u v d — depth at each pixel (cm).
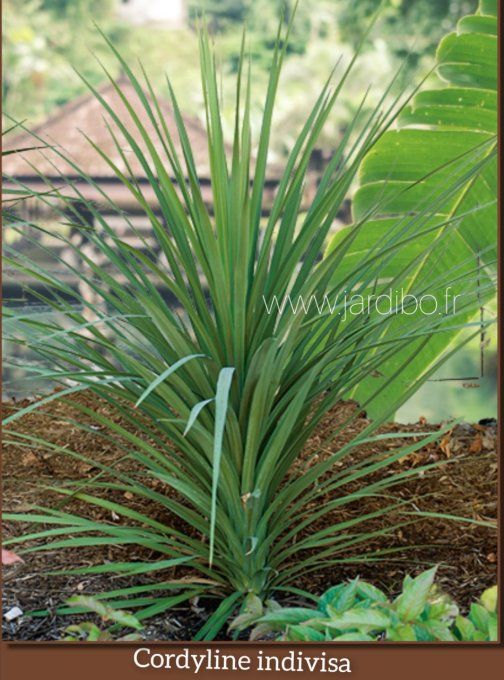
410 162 369
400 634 188
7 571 249
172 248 207
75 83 1408
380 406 370
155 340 221
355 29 1323
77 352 229
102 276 216
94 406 352
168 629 229
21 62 1362
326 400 230
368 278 233
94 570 217
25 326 223
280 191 209
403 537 264
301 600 238
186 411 207
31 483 284
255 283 204
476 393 905
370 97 1273
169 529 232
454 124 372
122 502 281
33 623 226
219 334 213
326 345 228
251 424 204
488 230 355
